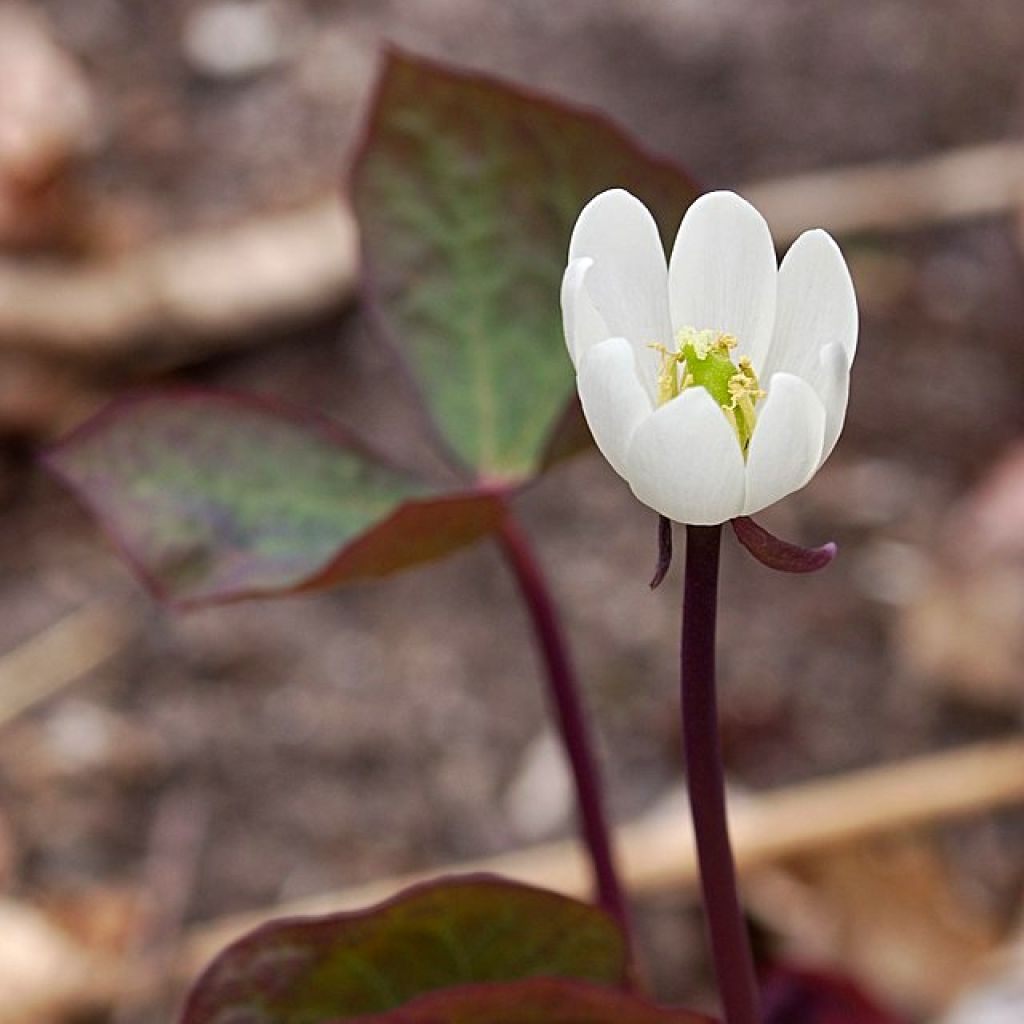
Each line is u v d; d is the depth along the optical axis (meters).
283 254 0.69
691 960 0.59
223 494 0.51
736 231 0.44
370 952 0.48
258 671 0.62
